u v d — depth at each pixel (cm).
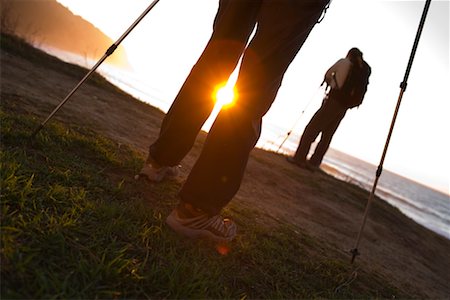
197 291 140
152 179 243
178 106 207
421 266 411
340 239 361
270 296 169
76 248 136
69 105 459
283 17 172
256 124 180
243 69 179
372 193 278
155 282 134
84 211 168
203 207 178
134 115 607
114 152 299
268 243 228
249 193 389
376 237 449
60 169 215
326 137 775
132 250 152
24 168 191
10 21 1000
